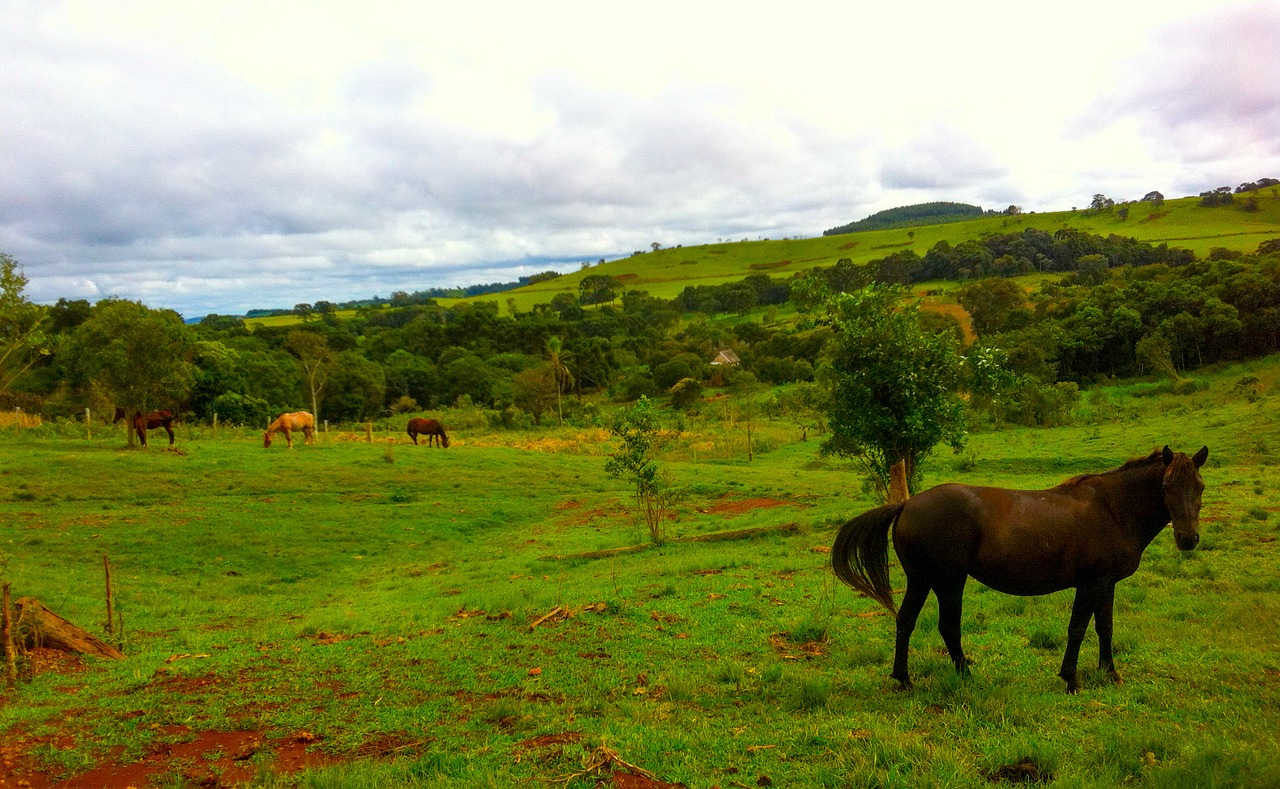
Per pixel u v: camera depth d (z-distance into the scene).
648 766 5.62
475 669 8.62
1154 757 5.43
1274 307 73.25
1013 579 7.20
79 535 21.34
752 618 10.94
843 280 172.00
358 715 7.12
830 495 30.19
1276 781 4.79
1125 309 79.50
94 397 55.28
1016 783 5.20
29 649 9.41
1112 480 7.38
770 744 5.98
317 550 22.17
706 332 132.38
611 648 9.42
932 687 7.21
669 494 23.09
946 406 18.92
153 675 8.80
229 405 64.44
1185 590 11.09
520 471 35.56
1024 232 191.00
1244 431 36.34
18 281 32.69
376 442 46.16
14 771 5.94
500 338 129.38
